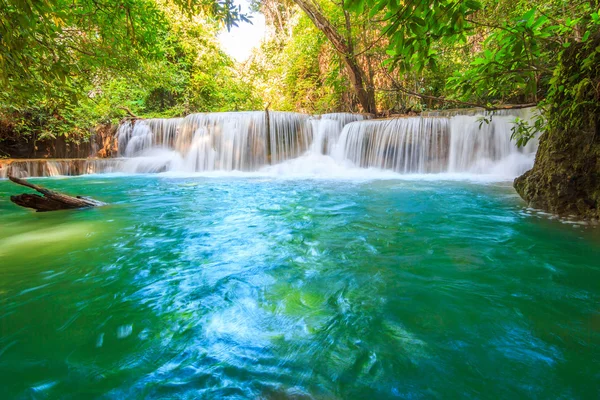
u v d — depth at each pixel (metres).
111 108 13.01
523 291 1.85
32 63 2.68
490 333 1.44
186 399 1.09
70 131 12.02
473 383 1.14
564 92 3.13
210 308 1.71
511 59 2.49
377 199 5.10
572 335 1.41
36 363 1.27
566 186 3.49
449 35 1.80
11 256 2.51
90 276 2.14
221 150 11.10
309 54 15.40
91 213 4.28
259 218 3.91
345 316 1.62
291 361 1.28
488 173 7.86
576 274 2.07
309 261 2.42
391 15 1.68
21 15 2.16
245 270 2.25
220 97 17.75
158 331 1.49
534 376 1.17
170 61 16.33
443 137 8.52
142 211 4.39
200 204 4.93
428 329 1.49
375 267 2.28
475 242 2.80
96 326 1.53
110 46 4.41
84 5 3.94
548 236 2.85
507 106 3.42
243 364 1.26
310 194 5.75
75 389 1.13
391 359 1.28
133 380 1.18
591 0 2.97
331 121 10.79
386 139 9.33
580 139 3.33
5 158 11.39
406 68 2.04
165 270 2.25
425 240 2.90
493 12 4.82
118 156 12.68
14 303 1.75
